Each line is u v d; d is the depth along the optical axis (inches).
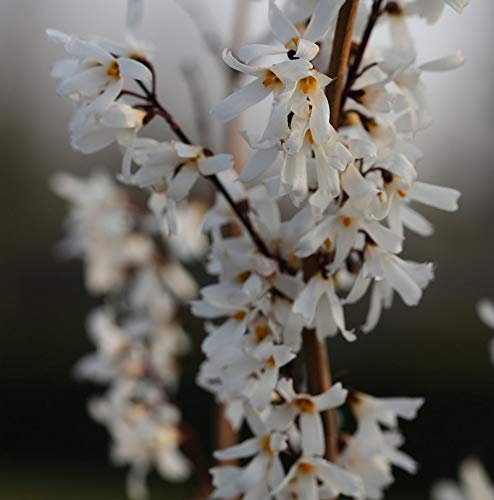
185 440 25.9
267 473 20.2
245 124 25.9
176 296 28.4
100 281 29.0
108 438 76.5
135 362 27.0
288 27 19.4
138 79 19.9
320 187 19.3
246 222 20.3
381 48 20.7
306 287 20.0
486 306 24.1
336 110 19.9
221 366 20.1
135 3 20.5
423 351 76.4
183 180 20.1
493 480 66.5
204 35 26.2
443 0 19.8
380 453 20.6
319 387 20.4
